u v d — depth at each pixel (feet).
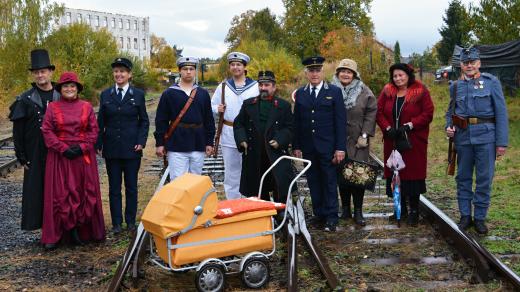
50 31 108.06
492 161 21.17
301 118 22.50
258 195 19.29
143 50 388.98
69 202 20.56
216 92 23.86
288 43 182.09
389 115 22.81
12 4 97.71
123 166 22.80
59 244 21.50
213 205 15.99
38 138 20.99
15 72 96.89
